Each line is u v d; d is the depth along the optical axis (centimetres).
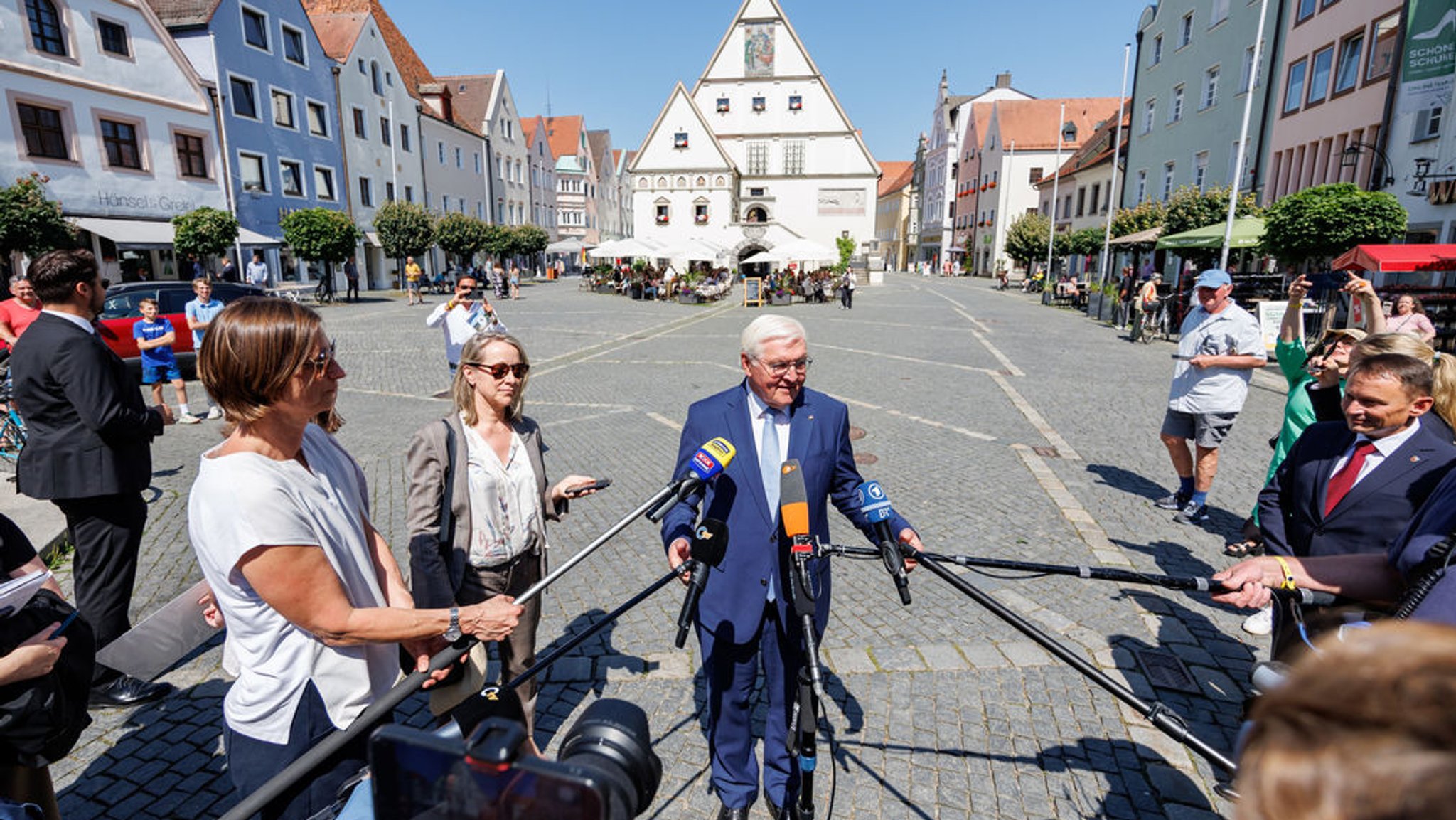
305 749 156
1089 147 3931
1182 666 344
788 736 246
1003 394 1012
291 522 146
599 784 84
